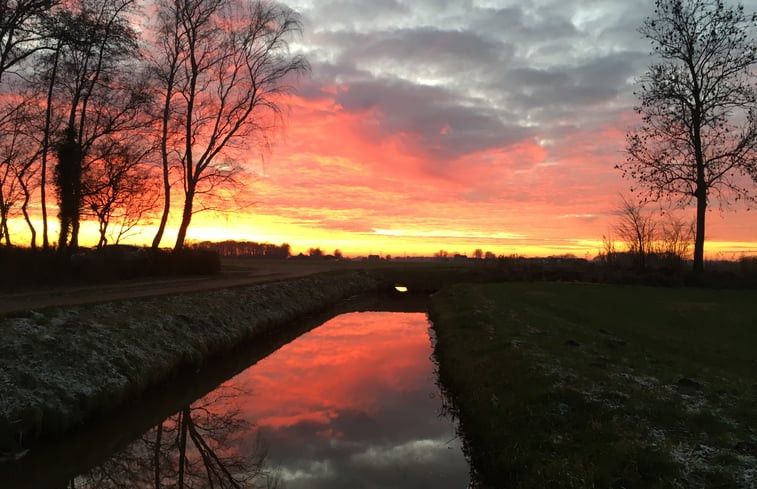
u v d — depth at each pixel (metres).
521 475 7.02
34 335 10.75
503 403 9.52
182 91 32.50
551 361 11.21
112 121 26.36
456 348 15.60
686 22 33.03
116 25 25.12
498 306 22.45
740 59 31.83
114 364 11.59
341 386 14.12
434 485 7.88
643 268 38.06
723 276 33.06
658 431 7.21
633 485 5.91
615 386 9.18
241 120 33.72
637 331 15.52
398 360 17.44
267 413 11.92
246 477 8.62
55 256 22.77
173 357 13.83
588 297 25.88
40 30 21.09
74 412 9.57
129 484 8.59
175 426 11.24
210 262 33.47
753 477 5.64
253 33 33.00
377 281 49.34
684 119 33.75
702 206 34.25
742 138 32.25
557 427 7.93
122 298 16.22
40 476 8.71
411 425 10.72
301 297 30.39
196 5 31.58
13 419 8.55
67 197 25.11
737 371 10.75
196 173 33.41
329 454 9.35
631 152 35.47
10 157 24.72
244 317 20.72
